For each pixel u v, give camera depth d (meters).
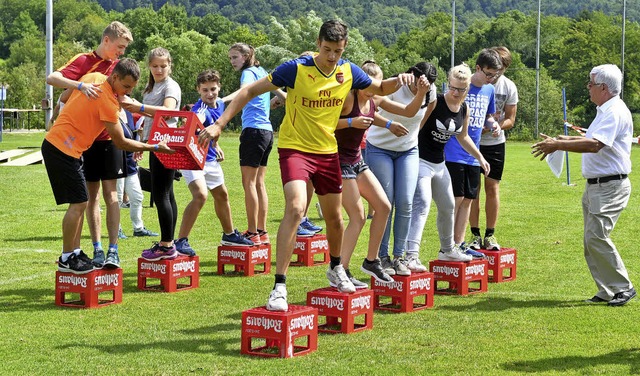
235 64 9.84
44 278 8.59
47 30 28.75
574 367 5.54
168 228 7.96
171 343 6.04
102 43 7.74
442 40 83.75
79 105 7.14
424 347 6.00
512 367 5.52
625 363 5.65
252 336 5.73
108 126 7.04
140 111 7.39
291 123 6.04
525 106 49.25
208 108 9.36
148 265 8.06
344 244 6.82
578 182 20.94
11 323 6.64
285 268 5.89
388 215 6.98
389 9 149.00
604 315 7.13
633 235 12.12
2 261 9.58
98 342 6.06
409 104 6.83
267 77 5.98
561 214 14.66
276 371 5.34
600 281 7.73
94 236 7.75
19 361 5.53
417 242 7.54
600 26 69.75
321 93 5.96
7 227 12.45
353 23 147.88
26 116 53.97
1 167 22.73
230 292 8.02
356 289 6.60
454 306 7.50
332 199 6.22
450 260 8.12
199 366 5.45
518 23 84.81
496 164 8.86
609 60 65.31
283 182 6.00
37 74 70.50
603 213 7.58
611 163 7.55
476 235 9.13
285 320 5.62
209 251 10.55
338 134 6.68
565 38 72.56
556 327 6.68
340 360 5.62
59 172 7.12
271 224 13.32
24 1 120.88
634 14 128.50
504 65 9.15
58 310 7.15
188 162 7.30
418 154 7.59
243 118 9.62
